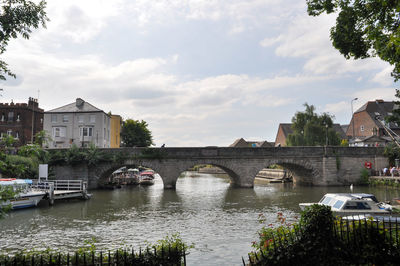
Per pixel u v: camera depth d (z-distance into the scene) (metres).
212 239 13.98
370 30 8.27
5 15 6.55
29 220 18.55
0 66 6.44
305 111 51.72
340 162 37.72
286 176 50.06
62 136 48.75
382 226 6.64
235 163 35.84
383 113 54.88
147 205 24.44
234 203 25.02
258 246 7.54
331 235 6.32
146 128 70.38
